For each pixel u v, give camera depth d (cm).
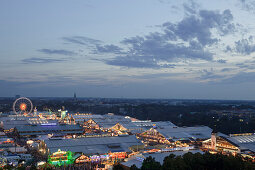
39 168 19888
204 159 17888
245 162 17150
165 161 17088
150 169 16562
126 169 19238
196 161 17525
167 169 16112
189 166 16800
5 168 17800
